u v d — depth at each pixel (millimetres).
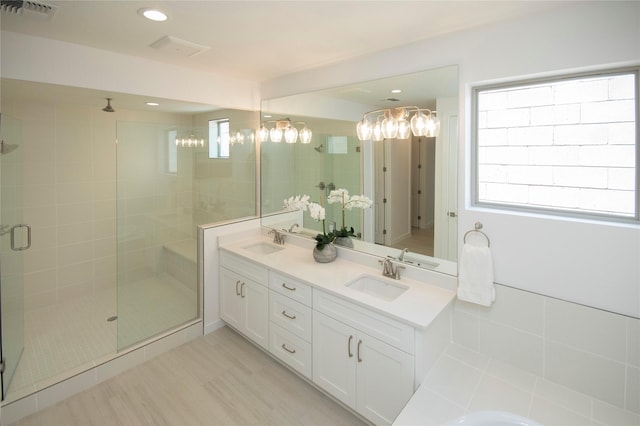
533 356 1848
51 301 3463
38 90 2426
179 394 2322
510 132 1944
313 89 2848
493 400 1658
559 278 1744
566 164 1785
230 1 1631
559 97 1784
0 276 2139
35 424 2059
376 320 1910
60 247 3482
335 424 2076
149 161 3137
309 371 2338
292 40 2146
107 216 3775
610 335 1624
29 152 3232
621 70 1595
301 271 2467
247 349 2873
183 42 2201
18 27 1953
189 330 2990
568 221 1697
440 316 1921
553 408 1607
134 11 1746
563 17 1636
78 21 1875
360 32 2018
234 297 3004
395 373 1849
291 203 3186
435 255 2201
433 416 1556
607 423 1522
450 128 2064
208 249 3102
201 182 3461
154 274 3135
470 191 2064
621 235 1568
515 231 1858
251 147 3492
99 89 2373
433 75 2105
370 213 2549
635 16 1468
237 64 2721
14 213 2449
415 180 2252
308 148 2957
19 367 2441
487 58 1884
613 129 1646
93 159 3635
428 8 1683
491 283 1921
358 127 2557
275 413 2158
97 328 3055
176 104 3146
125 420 2098
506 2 1606
